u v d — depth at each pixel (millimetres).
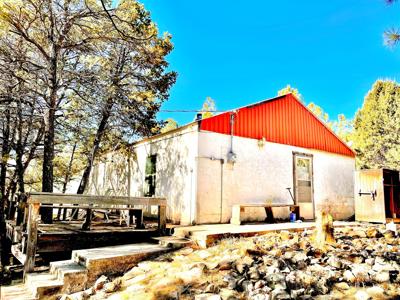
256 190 10766
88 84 10656
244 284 4234
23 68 9484
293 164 12242
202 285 4414
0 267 8094
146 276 5109
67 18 9867
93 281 5293
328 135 14148
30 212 5840
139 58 13250
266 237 7137
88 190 19578
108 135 14219
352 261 5285
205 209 9414
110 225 9023
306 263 5082
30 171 16703
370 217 11570
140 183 13094
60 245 6523
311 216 12484
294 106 12898
